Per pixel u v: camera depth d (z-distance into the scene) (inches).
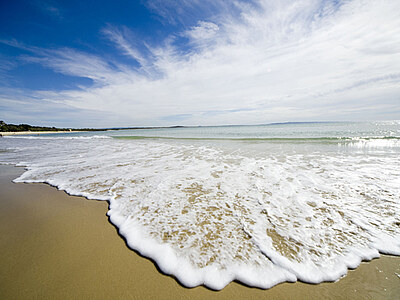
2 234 106.3
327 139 535.5
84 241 98.9
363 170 209.9
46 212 131.4
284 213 121.1
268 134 821.9
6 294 69.3
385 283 70.1
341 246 89.6
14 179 209.6
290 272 76.1
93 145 566.6
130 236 101.2
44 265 82.6
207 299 67.2
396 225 105.0
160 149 431.2
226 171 222.8
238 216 118.8
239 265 79.7
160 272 78.0
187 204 138.0
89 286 72.2
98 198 153.3
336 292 67.9
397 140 485.4
